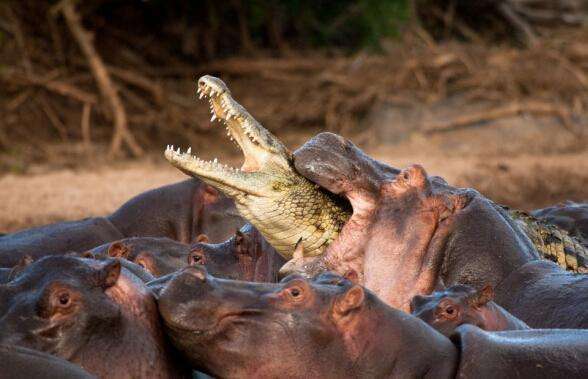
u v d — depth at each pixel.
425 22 80.38
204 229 27.02
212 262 21.52
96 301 14.28
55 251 25.25
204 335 14.40
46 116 66.44
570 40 74.25
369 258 19.88
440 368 14.51
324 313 14.62
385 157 61.31
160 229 26.94
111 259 15.16
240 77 73.50
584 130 66.06
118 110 63.97
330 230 20.94
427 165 57.06
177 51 75.25
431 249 19.70
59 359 13.38
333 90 70.69
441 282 19.67
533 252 20.38
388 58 71.88
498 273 19.34
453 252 19.67
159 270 21.44
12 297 14.23
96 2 71.56
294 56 74.88
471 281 19.36
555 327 17.98
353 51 76.19
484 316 16.47
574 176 51.81
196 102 70.06
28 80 65.50
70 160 61.06
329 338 14.55
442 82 69.62
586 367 14.58
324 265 20.20
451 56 70.94
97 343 14.15
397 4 75.75
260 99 71.50
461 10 80.81
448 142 65.19
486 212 19.98
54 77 66.38
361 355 14.58
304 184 20.67
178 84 71.94
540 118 67.19
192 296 14.40
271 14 77.19
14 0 68.75
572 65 71.06
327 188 20.23
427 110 67.94
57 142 65.00
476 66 70.44
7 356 13.00
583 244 24.09
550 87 69.31
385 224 19.94
